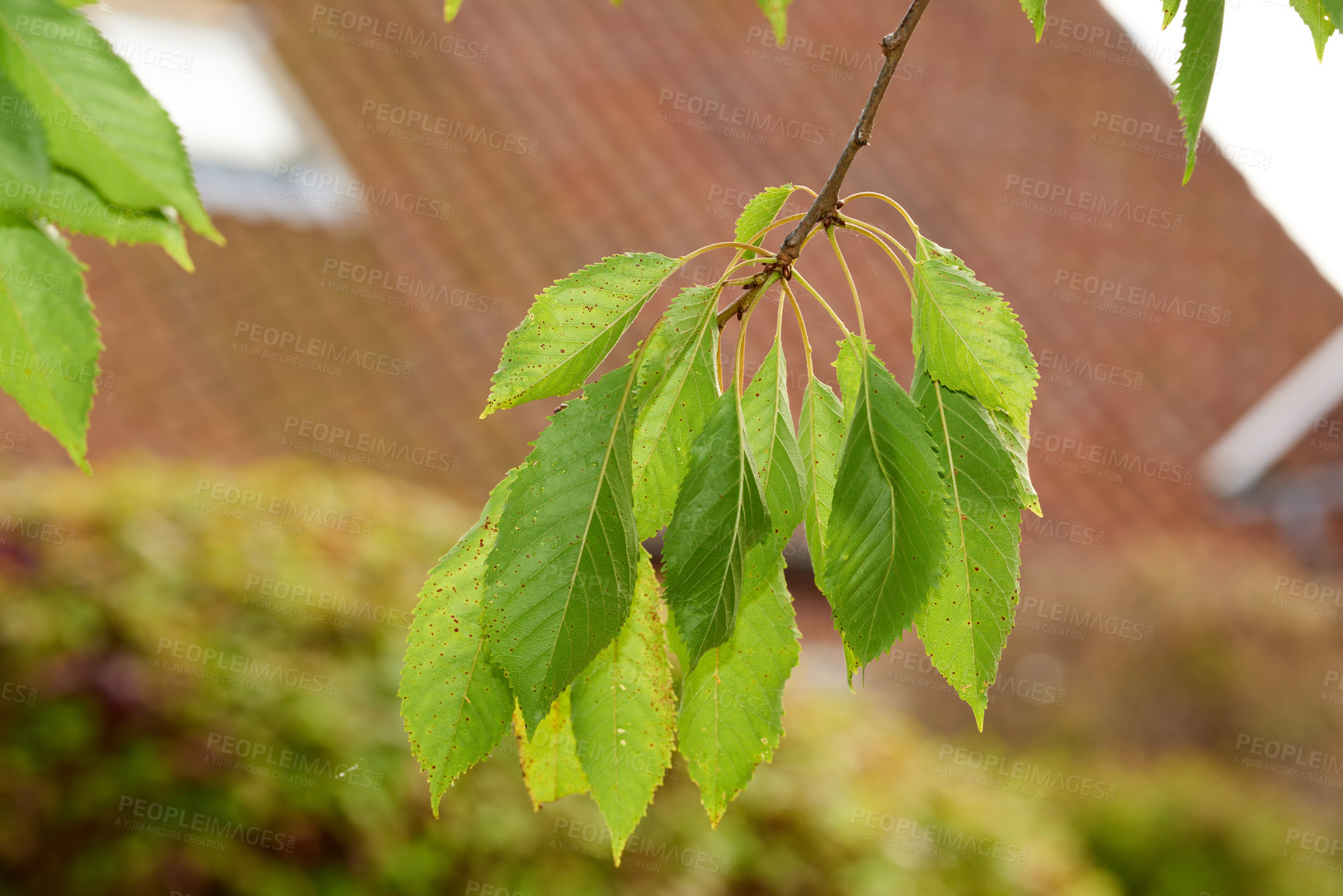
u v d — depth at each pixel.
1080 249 9.49
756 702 1.19
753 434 1.09
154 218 0.76
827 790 4.84
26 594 3.96
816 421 1.14
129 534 4.38
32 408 0.85
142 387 7.12
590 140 8.67
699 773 1.21
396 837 3.86
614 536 0.97
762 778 4.76
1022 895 5.06
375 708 4.18
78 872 3.47
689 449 1.09
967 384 1.07
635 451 1.09
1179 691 7.99
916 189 9.19
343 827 3.79
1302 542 8.95
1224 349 9.43
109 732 3.73
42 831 3.50
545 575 0.96
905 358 7.38
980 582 1.08
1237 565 8.34
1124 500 8.73
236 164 7.98
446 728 1.08
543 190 8.39
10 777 3.52
